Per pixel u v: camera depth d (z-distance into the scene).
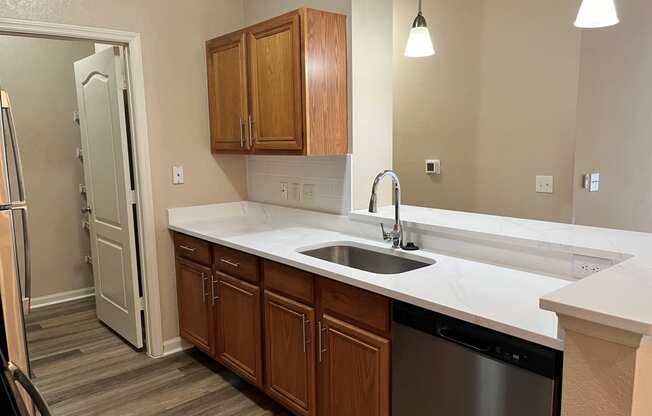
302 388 2.23
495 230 2.09
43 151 4.14
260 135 2.76
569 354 1.10
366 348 1.86
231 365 2.73
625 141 3.64
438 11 3.65
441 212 2.61
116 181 3.20
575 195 3.05
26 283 2.16
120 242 3.27
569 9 2.91
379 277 1.86
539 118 3.13
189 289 3.06
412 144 3.98
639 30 3.69
